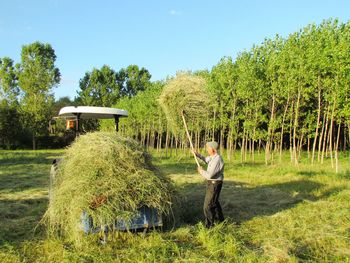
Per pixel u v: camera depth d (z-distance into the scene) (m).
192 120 8.41
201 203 8.67
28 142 46.69
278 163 19.48
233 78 21.30
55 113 54.69
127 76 62.56
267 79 19.86
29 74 46.53
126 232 6.18
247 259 5.18
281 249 5.50
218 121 22.91
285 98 19.39
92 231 5.85
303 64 17.56
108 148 6.35
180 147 30.27
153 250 5.54
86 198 5.86
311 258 5.35
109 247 5.80
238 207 8.55
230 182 12.44
